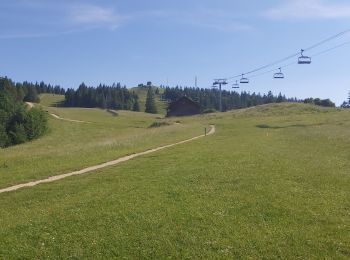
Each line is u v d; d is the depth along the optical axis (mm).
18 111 94812
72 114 151125
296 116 103625
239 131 72062
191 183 23641
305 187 21938
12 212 19391
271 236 15062
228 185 22703
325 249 13930
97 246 14664
